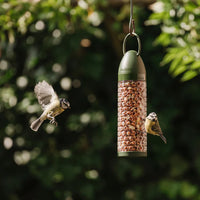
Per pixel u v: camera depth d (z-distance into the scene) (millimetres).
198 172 11656
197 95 11781
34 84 11586
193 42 8414
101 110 11719
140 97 6523
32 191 11867
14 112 11750
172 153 11891
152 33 11422
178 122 11992
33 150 11719
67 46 11180
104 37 11141
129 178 11875
